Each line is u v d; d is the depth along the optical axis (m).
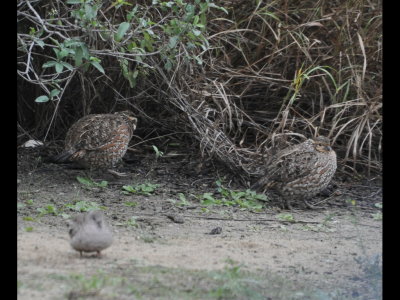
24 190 12.75
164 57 13.28
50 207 11.31
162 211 12.14
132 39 13.87
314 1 15.82
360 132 14.69
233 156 14.41
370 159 14.84
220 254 9.55
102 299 7.06
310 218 12.50
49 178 13.61
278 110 15.64
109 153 13.56
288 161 13.12
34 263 8.23
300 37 15.09
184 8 13.12
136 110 15.66
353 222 11.94
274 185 13.21
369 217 12.74
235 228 11.35
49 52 15.22
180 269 8.46
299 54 15.45
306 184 13.02
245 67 15.21
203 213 12.21
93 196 12.74
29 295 7.07
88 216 8.57
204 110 14.61
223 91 14.60
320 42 15.06
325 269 9.33
